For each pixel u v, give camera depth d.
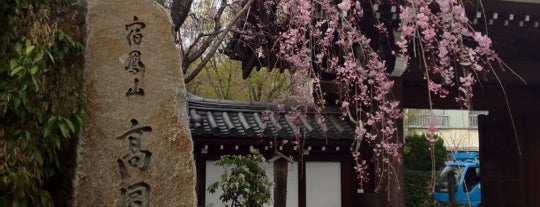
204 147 8.64
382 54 6.92
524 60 8.44
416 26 5.31
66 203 3.81
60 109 3.68
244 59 9.61
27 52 3.32
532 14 7.06
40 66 3.39
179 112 4.21
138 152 4.02
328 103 9.95
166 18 4.30
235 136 8.67
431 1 5.55
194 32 9.20
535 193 10.77
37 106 3.57
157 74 4.19
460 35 5.77
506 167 11.35
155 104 4.14
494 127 11.73
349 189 9.38
